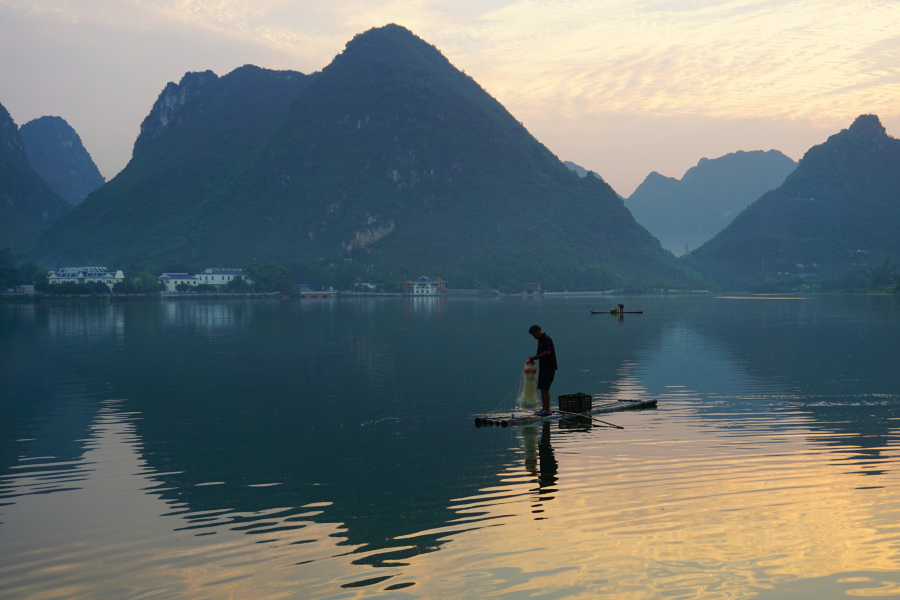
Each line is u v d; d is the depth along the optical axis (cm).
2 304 19850
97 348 5628
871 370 3775
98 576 1033
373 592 937
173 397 2995
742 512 1241
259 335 7169
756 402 2672
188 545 1162
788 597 880
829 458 1692
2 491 1539
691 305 18012
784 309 14100
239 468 1725
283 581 990
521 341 6231
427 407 2677
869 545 1061
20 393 3156
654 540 1101
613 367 3994
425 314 13175
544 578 960
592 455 1759
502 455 1791
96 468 1753
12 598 958
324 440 2061
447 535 1165
